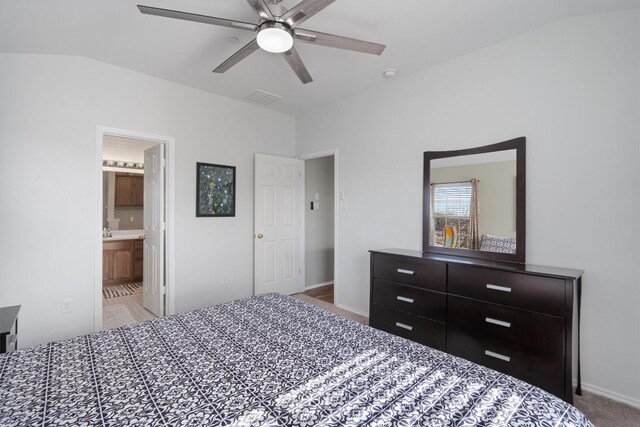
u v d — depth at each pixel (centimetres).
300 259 468
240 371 121
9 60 252
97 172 290
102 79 294
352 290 379
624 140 203
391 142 337
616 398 205
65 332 274
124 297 440
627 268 202
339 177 395
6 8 201
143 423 91
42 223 264
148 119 323
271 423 91
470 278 229
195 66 302
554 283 192
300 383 113
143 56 281
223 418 93
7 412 96
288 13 173
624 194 203
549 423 91
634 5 199
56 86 271
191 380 115
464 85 279
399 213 329
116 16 217
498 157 255
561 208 226
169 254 342
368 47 204
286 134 455
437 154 295
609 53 209
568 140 223
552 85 230
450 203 285
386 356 134
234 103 396
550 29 231
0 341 167
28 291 258
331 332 161
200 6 208
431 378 116
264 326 169
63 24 224
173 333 159
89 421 92
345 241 387
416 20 225
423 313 256
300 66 225
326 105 412
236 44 259
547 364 194
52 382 113
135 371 121
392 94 336
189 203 356
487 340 220
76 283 279
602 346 211
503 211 252
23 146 257
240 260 405
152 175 363
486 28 236
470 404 100
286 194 448
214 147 378
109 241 499
